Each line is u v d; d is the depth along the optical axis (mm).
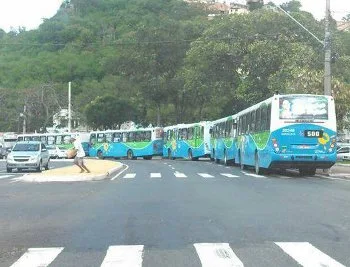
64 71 121438
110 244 12875
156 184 29672
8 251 12344
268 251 11898
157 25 95062
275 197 22422
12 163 44531
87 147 91562
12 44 129125
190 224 15531
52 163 65188
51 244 13039
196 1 124562
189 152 70562
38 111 113188
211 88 73562
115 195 23875
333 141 34031
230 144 50719
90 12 125750
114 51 112188
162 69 90875
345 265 10531
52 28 126250
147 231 14500
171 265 10695
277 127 33969
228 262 10883
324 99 34219
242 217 16766
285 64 61938
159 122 93625
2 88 115125
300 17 67438
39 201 22000
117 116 107875
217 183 29969
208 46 70750
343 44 72062
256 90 66938
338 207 19078
